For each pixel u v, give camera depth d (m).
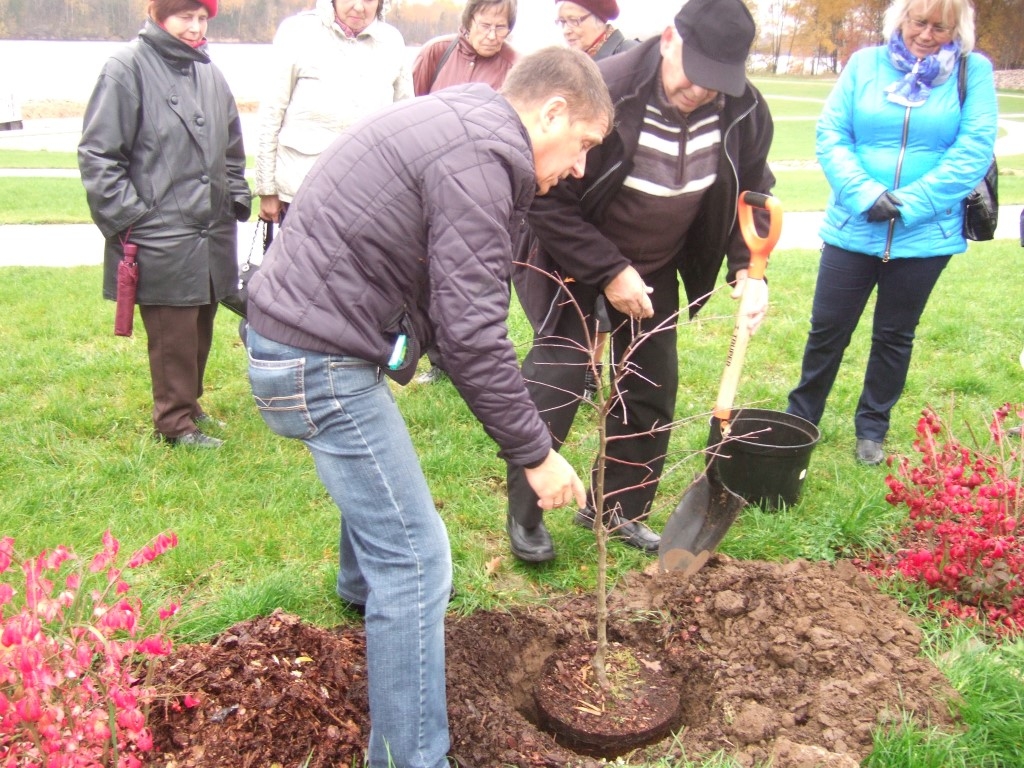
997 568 3.21
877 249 4.23
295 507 3.93
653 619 3.18
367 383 2.19
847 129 4.33
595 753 2.72
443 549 2.31
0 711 1.91
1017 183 17.66
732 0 2.74
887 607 3.16
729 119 3.10
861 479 4.24
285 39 4.97
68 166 18.27
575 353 3.36
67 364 5.62
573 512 3.94
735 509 3.24
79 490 3.98
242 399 5.18
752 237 3.07
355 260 2.11
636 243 3.30
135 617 2.25
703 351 6.13
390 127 2.12
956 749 2.51
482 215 2.02
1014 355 6.20
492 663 3.00
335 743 2.49
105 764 2.30
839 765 2.43
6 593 2.12
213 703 2.54
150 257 4.19
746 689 2.80
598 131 2.30
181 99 4.19
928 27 4.01
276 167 5.13
